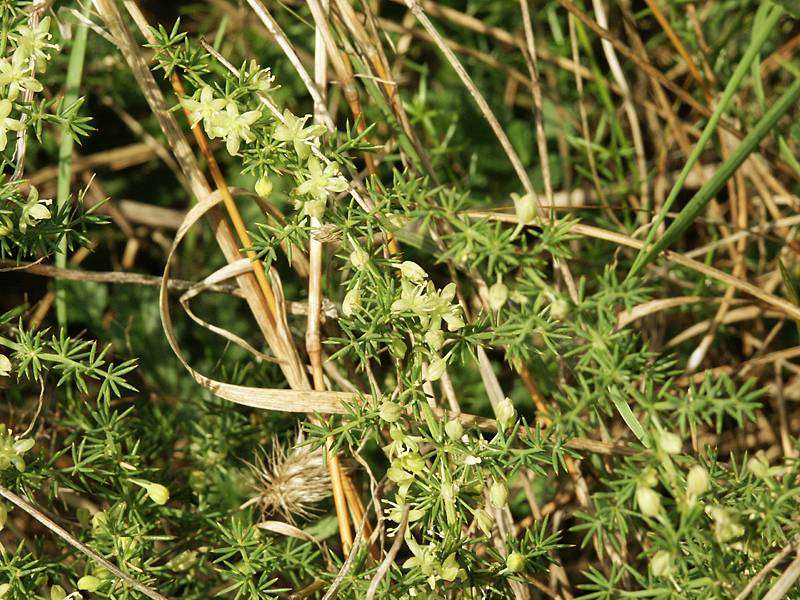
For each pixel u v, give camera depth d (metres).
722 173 0.34
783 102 0.34
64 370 0.35
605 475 0.37
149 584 0.35
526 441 0.34
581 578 0.39
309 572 0.36
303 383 0.37
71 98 0.38
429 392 0.35
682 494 0.32
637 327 0.41
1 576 0.35
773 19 0.33
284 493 0.36
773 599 0.33
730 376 0.39
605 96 0.41
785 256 0.41
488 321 0.36
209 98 0.34
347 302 0.34
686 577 0.33
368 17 0.37
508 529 0.36
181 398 0.40
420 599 0.34
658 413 0.34
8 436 0.34
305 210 0.34
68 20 0.37
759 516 0.33
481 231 0.34
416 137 0.38
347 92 0.37
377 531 0.35
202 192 0.37
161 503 0.35
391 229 0.35
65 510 0.39
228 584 0.37
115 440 0.36
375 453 0.39
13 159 0.36
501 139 0.36
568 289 0.38
